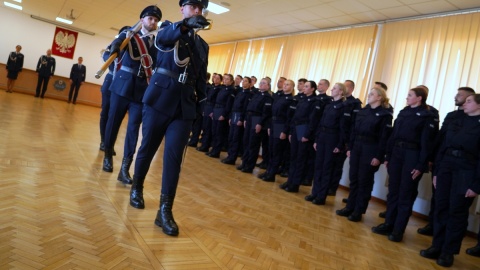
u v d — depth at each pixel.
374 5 5.20
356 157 3.54
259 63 8.48
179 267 1.63
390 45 5.57
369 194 3.47
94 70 13.69
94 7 9.20
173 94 2.04
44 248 1.51
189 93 2.09
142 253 1.68
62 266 1.40
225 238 2.16
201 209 2.67
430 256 2.75
